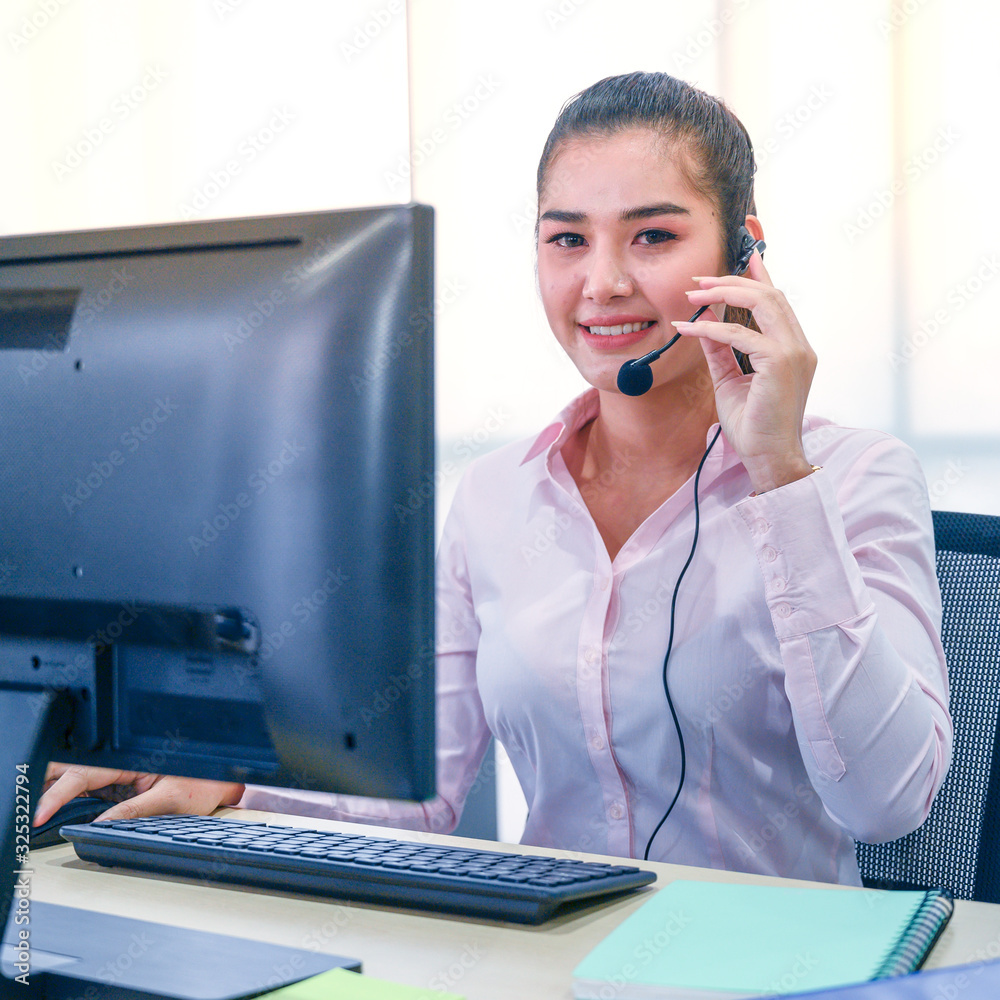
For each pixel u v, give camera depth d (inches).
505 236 118.5
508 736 49.8
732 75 110.7
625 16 114.2
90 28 122.1
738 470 48.3
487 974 27.2
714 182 47.5
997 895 40.8
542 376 118.3
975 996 22.6
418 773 25.6
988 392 105.3
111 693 28.4
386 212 26.0
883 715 39.1
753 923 29.1
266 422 26.4
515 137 118.0
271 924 30.9
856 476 46.9
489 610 51.3
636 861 37.2
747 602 45.4
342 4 119.1
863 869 45.4
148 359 27.6
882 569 43.8
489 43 117.8
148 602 27.6
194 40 121.3
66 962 27.1
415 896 31.5
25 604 29.0
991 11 103.7
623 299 47.7
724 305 47.9
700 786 46.1
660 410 50.7
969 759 43.3
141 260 28.1
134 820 38.1
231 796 44.1
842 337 108.7
